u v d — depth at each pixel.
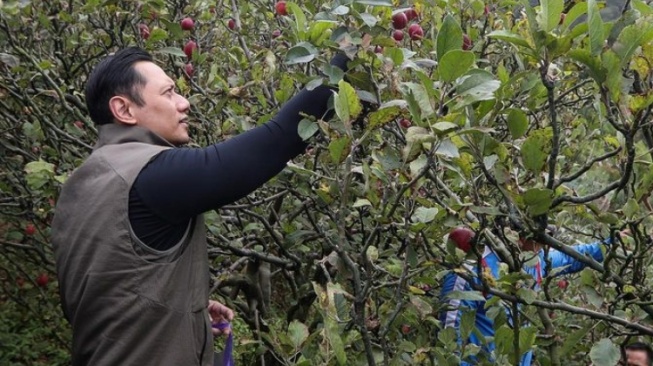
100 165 1.78
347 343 2.23
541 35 1.60
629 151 1.64
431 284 2.35
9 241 5.08
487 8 3.23
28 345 5.36
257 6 3.76
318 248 3.73
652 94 1.57
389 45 1.98
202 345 1.82
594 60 1.58
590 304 2.21
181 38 3.33
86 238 1.72
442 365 2.18
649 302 2.03
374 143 2.57
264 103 2.74
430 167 1.88
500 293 1.98
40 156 3.81
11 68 3.37
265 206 3.46
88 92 1.91
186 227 1.78
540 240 1.87
